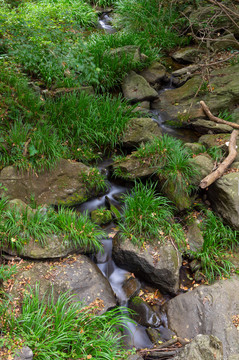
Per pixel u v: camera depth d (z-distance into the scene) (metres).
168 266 4.45
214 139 6.31
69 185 5.40
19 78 6.34
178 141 6.15
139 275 4.73
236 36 9.77
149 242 4.71
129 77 7.89
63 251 4.41
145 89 7.64
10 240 4.28
